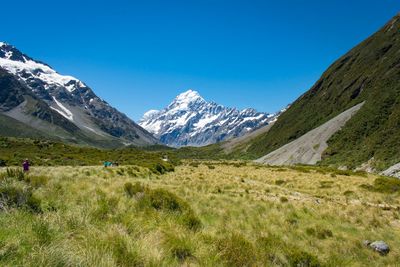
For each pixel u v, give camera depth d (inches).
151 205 524.7
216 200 780.0
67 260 237.5
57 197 469.1
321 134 6053.2
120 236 305.3
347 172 2370.8
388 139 4237.2
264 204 794.2
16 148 3425.2
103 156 3506.4
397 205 1025.5
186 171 2123.5
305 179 1779.0
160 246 325.7
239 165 3969.0
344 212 813.2
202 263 328.2
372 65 7613.2
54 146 3951.8
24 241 271.0
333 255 487.8
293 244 501.7
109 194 549.0
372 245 565.9
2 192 387.2
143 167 1654.8
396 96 5388.8
